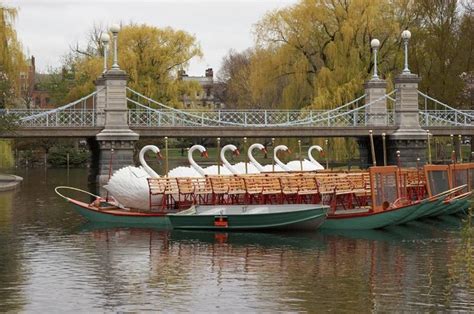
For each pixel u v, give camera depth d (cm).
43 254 2809
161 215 3547
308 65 6450
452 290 2225
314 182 3531
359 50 6431
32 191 5256
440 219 3719
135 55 6938
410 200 3709
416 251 2858
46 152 8725
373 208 3428
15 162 8788
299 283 2320
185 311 2016
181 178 3622
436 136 6712
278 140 6606
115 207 3772
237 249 2922
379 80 6062
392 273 2456
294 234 3294
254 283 2323
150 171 3741
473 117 6181
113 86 5453
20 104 7988
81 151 8988
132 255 2794
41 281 2353
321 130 5819
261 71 6481
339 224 3406
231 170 3866
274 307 2050
